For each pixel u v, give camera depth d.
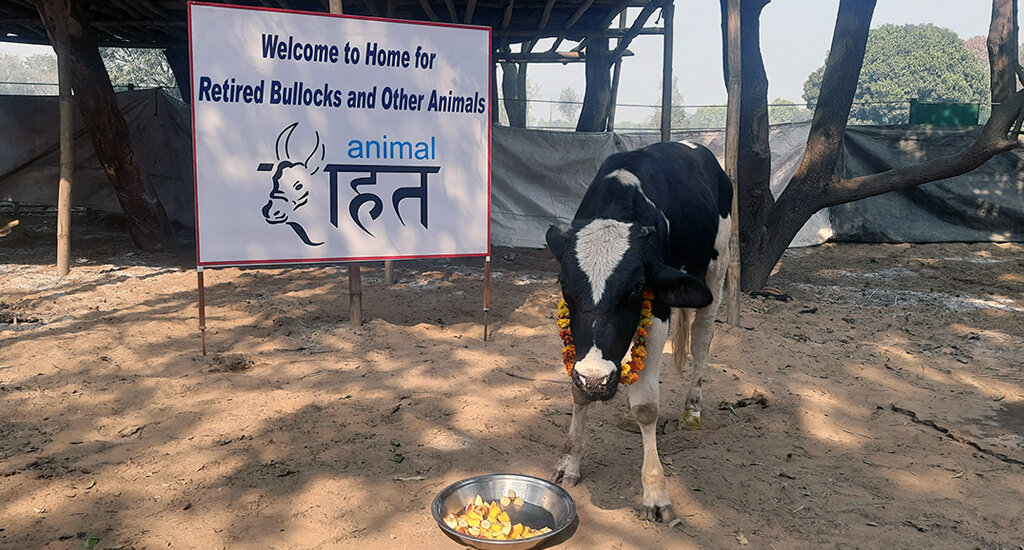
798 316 7.89
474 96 6.60
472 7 9.40
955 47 66.75
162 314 7.22
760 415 5.08
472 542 3.13
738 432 4.79
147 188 10.39
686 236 4.16
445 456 4.30
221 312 7.36
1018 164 12.42
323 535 3.43
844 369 6.13
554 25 11.02
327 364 5.89
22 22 10.34
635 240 3.25
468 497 3.63
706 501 3.84
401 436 4.57
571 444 4.04
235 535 3.41
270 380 5.49
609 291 3.12
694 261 4.38
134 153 10.12
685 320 4.70
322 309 7.55
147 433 4.52
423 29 6.36
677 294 3.29
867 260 11.30
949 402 5.40
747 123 8.60
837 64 8.63
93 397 5.05
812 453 4.48
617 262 3.16
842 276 10.12
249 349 6.24
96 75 9.58
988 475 4.19
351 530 3.47
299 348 6.32
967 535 3.54
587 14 10.82
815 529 3.59
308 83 6.10
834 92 8.69
